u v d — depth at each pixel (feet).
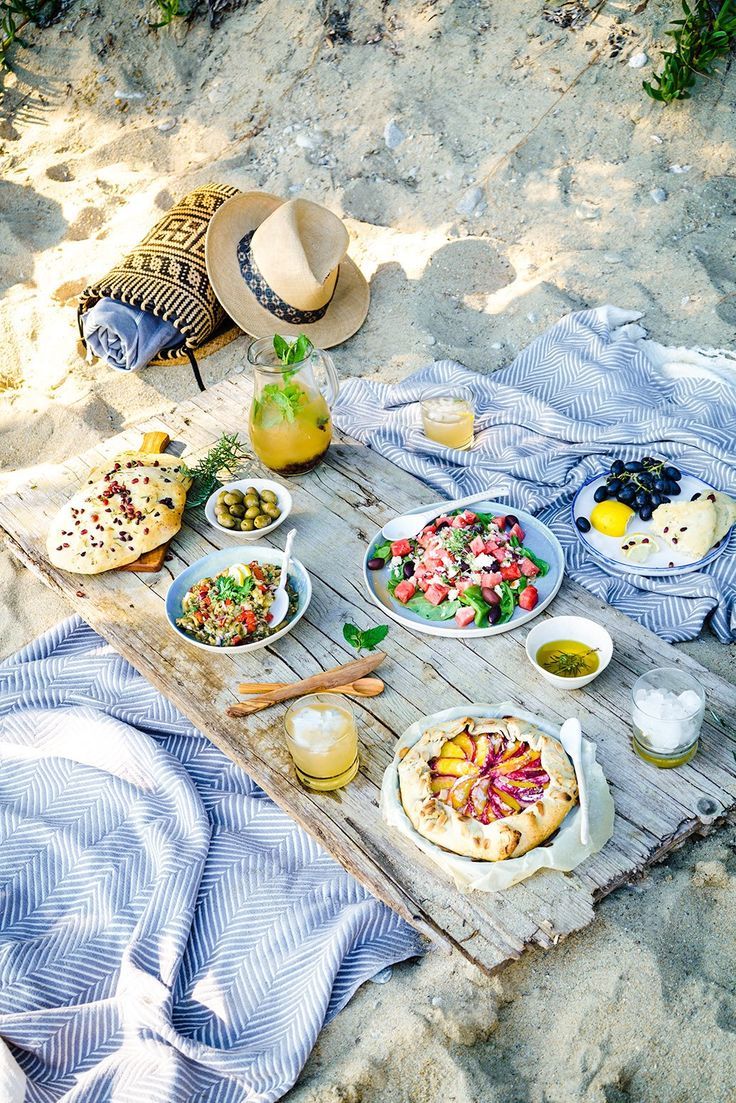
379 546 9.68
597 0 16.96
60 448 14.17
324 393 10.85
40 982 8.30
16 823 9.50
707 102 16.01
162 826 9.20
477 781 7.31
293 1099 7.46
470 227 16.08
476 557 9.10
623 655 8.56
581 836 6.98
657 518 10.17
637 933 8.06
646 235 15.26
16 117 19.45
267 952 8.23
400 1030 7.75
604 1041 7.52
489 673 8.50
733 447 11.71
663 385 13.10
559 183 16.10
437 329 14.83
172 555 10.09
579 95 16.55
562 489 11.48
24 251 17.30
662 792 7.50
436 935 6.84
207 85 19.02
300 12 18.63
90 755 10.12
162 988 7.89
